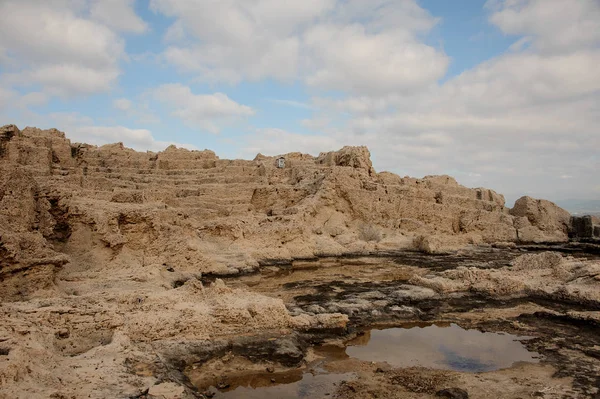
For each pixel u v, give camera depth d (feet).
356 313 75.46
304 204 166.20
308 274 114.01
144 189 140.46
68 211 85.81
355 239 161.58
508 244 187.52
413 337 67.00
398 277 109.81
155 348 52.60
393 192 194.49
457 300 85.87
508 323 73.51
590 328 70.38
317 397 46.62
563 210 233.96
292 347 57.67
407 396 47.09
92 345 51.47
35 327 48.29
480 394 47.65
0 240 59.93
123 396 39.14
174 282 90.89
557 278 94.99
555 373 53.42
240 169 193.98
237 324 61.00
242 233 131.54
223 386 48.03
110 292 65.72
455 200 216.33
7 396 33.63
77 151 171.53
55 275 69.87
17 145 134.41
